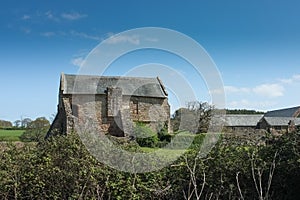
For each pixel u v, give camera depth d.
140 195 7.87
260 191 7.39
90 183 7.72
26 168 7.89
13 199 7.87
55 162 7.91
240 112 66.69
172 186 8.05
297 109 59.66
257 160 8.16
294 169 7.94
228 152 8.34
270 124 56.09
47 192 7.86
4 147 8.34
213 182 8.10
